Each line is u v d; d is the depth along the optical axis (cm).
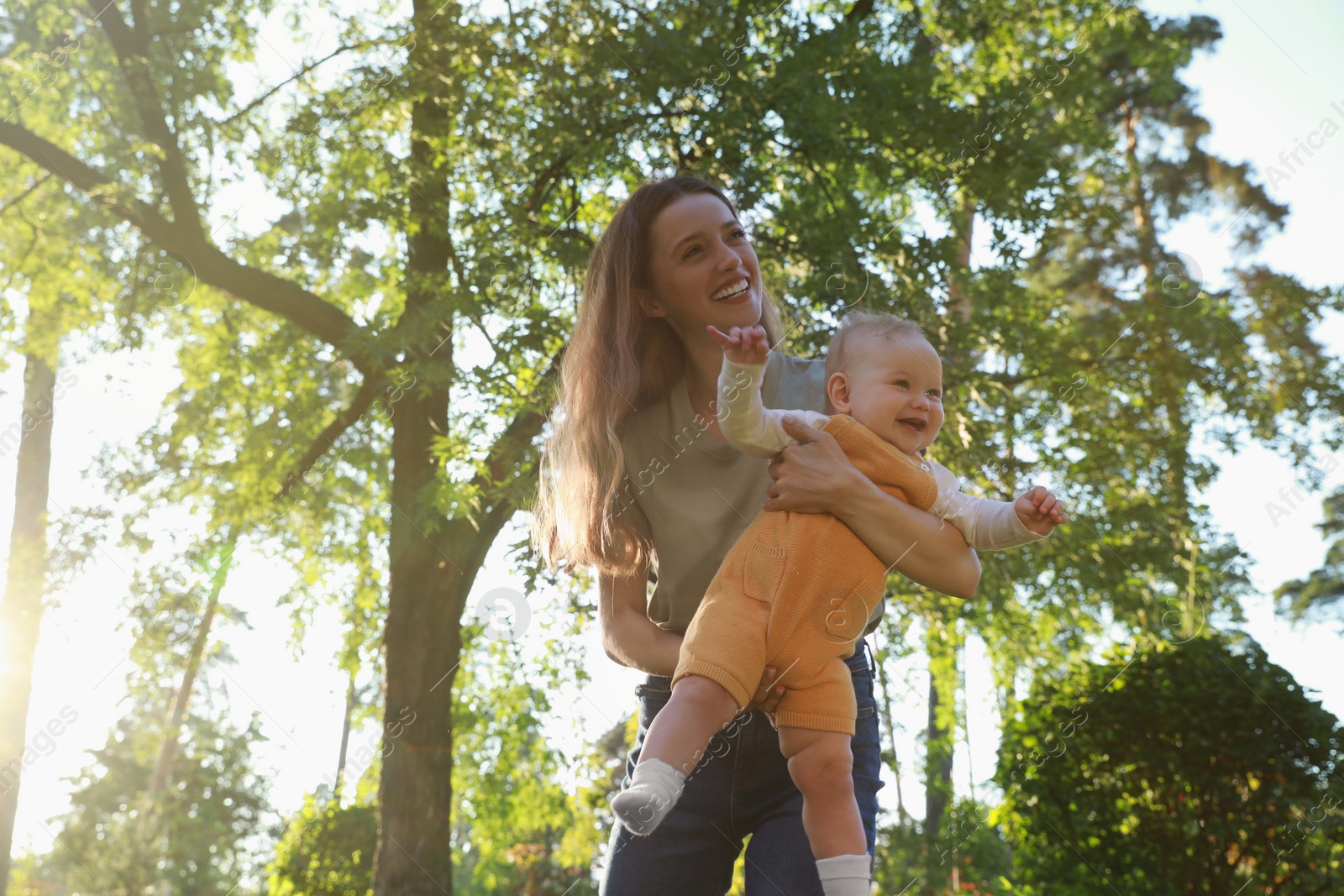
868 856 146
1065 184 903
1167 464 947
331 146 893
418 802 822
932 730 888
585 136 811
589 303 177
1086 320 1009
